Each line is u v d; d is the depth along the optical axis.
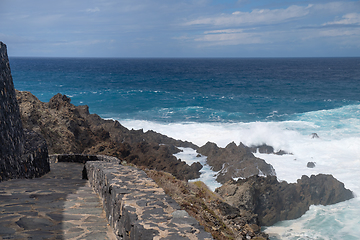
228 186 18.72
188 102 62.28
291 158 27.16
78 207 5.98
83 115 31.97
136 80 112.06
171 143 29.83
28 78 110.00
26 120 23.86
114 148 26.06
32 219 4.97
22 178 10.67
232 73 153.50
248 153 25.17
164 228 3.72
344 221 17.39
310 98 66.25
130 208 4.33
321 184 20.19
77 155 18.33
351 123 39.28
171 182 12.96
